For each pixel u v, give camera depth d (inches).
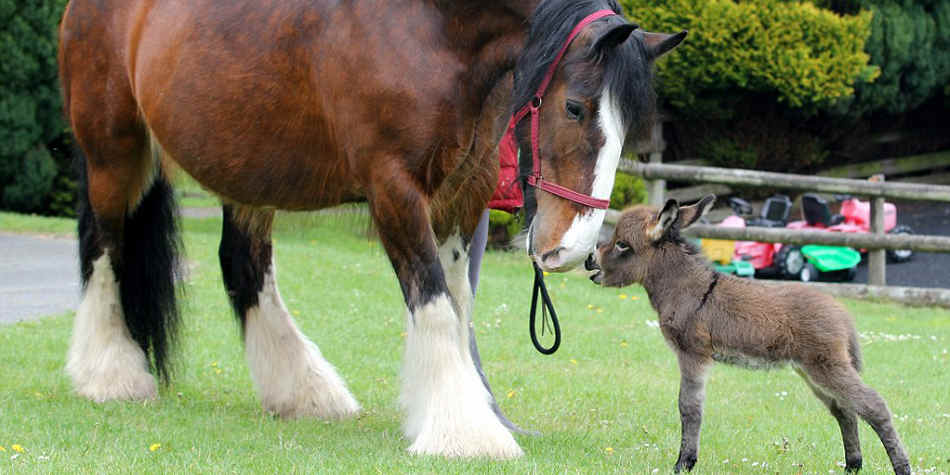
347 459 179.6
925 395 281.0
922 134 958.4
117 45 227.6
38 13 695.1
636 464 187.6
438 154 183.3
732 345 178.1
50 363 281.3
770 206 599.5
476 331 367.9
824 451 209.9
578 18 168.7
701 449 208.8
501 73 182.9
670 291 184.9
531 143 173.3
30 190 733.9
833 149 896.3
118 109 228.8
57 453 178.4
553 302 443.8
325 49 189.6
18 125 708.0
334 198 202.7
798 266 585.0
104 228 239.8
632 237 188.4
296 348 236.1
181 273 250.5
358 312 398.9
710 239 533.3
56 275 479.2
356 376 289.1
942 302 495.2
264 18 198.2
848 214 599.2
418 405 188.1
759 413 253.0
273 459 179.2
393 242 187.0
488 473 168.2
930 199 514.9
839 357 171.5
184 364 259.6
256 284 235.3
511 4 178.5
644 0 739.4
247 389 266.1
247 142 201.2
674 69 747.4
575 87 165.5
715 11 720.3
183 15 210.5
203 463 175.8
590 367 313.9
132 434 199.5
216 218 762.8
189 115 206.7
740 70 739.4
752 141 828.0
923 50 844.0
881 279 524.7
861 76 787.4
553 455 191.2
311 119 195.6
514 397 263.9
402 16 183.3
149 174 238.7
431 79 180.2
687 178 544.4
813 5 768.3
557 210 169.0
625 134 167.3
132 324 243.6
